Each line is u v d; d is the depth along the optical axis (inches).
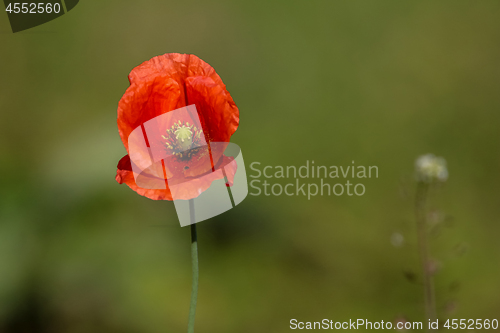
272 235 38.6
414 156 47.6
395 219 39.6
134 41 53.1
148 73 22.1
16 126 44.7
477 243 37.9
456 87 53.1
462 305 31.9
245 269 35.7
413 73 54.0
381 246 37.7
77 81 49.6
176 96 22.2
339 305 33.4
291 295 34.3
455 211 41.2
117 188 34.0
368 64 54.8
